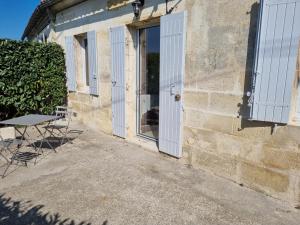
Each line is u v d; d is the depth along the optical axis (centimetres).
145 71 463
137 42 457
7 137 429
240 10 273
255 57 256
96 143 476
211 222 234
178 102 355
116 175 334
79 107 640
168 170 349
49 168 359
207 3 304
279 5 233
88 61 585
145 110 479
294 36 230
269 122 264
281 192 267
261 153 277
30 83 626
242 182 302
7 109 618
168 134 381
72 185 306
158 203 266
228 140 307
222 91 304
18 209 255
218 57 302
